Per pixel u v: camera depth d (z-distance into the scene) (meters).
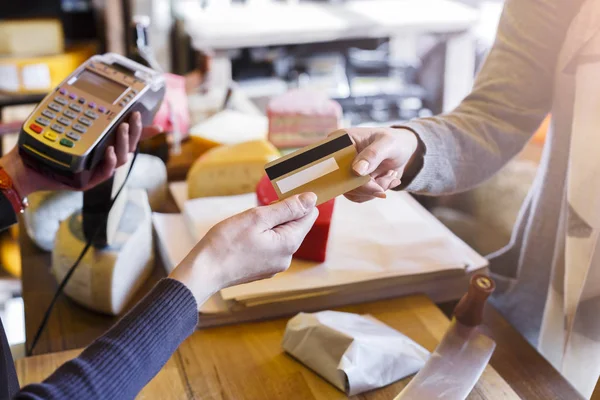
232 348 0.82
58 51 2.04
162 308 0.50
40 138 0.79
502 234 1.19
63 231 0.94
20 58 1.97
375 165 0.67
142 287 0.98
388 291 0.93
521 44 0.89
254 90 2.17
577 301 0.83
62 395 0.45
